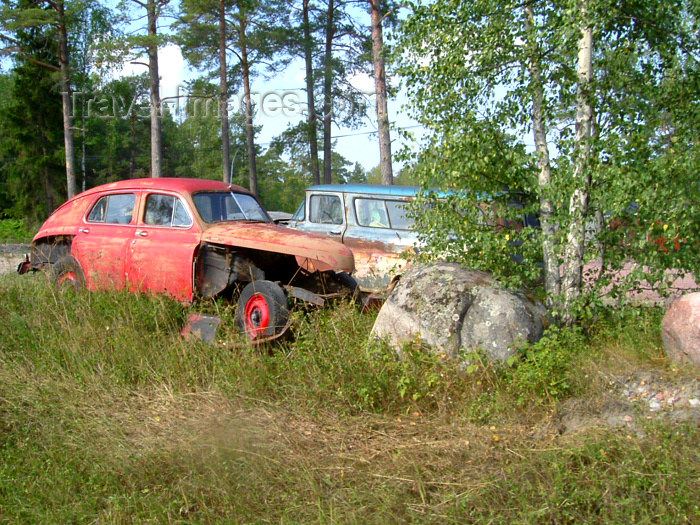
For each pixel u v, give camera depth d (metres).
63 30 30.09
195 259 7.48
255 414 5.28
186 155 69.88
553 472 4.08
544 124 7.02
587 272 7.05
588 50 6.66
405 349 5.77
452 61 6.93
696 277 6.44
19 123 41.41
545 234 6.64
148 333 6.85
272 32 27.77
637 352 6.03
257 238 7.21
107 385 5.96
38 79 39.84
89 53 26.11
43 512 3.97
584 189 6.58
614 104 6.80
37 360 6.39
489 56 6.87
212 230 7.59
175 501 3.99
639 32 6.99
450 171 6.93
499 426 4.97
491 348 5.82
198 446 4.58
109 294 7.62
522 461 4.29
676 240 6.26
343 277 7.84
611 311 6.84
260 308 6.92
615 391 5.33
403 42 7.27
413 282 6.38
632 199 6.25
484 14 6.91
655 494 3.84
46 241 9.34
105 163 60.47
